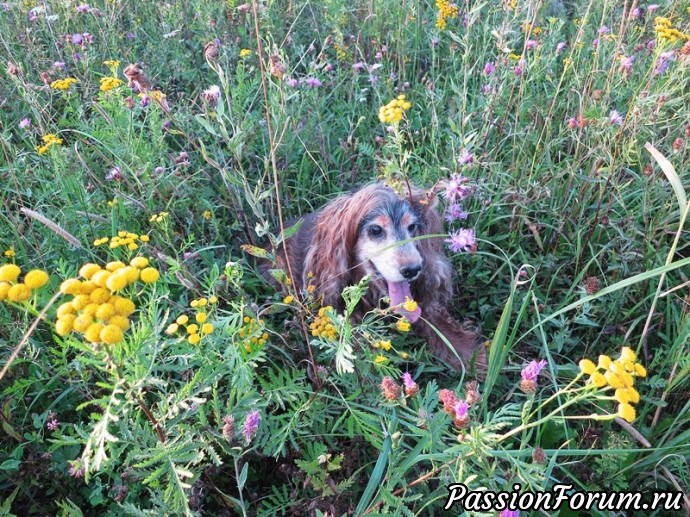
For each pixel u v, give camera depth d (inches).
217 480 23.2
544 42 43.4
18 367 24.0
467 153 30.2
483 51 42.3
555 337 28.4
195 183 36.8
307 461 21.5
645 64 42.4
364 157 41.8
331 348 21.4
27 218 31.7
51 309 21.2
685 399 26.7
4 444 23.5
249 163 39.2
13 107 42.3
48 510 22.3
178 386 23.9
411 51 48.6
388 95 44.4
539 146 36.8
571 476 22.0
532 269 33.1
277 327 29.0
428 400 19.3
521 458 22.0
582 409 26.9
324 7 51.3
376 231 31.4
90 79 42.6
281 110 24.5
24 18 48.3
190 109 38.4
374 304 33.8
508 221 37.1
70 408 24.2
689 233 33.4
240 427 18.7
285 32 50.0
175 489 16.1
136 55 48.3
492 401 27.8
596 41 41.9
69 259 29.9
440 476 17.5
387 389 18.0
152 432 18.6
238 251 35.2
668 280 31.4
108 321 12.6
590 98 38.0
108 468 20.1
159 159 33.3
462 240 28.4
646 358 27.5
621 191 34.8
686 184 32.5
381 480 22.1
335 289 32.9
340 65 48.1
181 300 26.9
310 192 39.0
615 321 30.5
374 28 47.2
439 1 45.0
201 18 45.7
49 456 21.5
